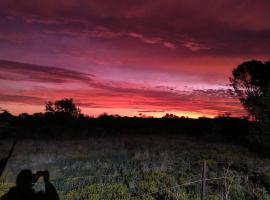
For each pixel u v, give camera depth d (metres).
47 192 7.10
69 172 17.56
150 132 44.94
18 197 6.99
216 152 23.36
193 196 13.01
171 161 19.59
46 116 52.50
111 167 18.59
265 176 15.62
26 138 35.53
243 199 12.95
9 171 17.55
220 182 14.59
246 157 20.97
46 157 22.16
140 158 20.88
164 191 13.47
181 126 52.72
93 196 12.86
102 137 36.50
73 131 42.44
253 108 25.42
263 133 23.88
